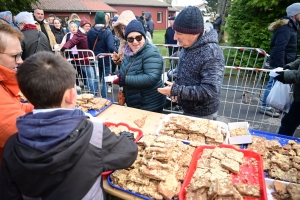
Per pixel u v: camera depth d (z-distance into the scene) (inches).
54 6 847.1
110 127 78.2
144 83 97.8
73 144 35.5
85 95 101.9
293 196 48.9
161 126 79.3
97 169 39.4
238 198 45.1
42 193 38.5
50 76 38.0
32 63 38.8
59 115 38.2
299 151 63.6
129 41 97.0
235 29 301.9
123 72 104.3
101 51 205.2
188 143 68.6
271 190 53.2
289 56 168.4
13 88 62.2
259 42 275.6
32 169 34.7
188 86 80.6
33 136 36.3
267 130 154.8
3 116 51.6
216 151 61.3
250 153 61.6
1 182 41.0
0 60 58.9
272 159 60.6
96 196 42.6
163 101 111.6
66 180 37.0
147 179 52.3
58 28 286.7
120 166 43.8
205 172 53.5
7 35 58.0
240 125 77.9
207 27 82.6
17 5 503.8
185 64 84.2
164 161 55.1
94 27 201.9
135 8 1337.4
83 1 1021.8
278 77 100.7
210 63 76.7
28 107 76.1
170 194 48.4
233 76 274.7
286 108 116.1
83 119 39.4
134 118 89.5
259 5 261.1
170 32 306.3
